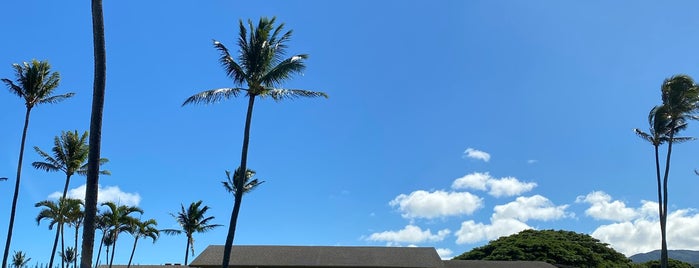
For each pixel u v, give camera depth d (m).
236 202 25.31
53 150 43.47
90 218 14.94
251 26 26.22
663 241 36.78
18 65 35.44
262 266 47.75
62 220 43.88
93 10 16.14
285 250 51.06
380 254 50.56
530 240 77.38
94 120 15.46
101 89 15.72
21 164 34.75
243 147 25.83
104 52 15.98
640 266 82.00
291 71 25.89
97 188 15.22
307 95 26.31
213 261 47.88
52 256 43.06
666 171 37.62
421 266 47.94
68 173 44.00
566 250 74.50
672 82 37.03
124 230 50.12
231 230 24.95
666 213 37.03
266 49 25.94
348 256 49.81
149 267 56.50
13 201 33.97
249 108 26.19
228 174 49.25
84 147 44.19
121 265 57.09
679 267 82.81
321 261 48.41
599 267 74.38
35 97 35.50
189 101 25.45
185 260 66.62
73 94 36.72
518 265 52.59
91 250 14.79
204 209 68.31
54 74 36.19
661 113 37.53
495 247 81.31
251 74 25.92
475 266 51.91
